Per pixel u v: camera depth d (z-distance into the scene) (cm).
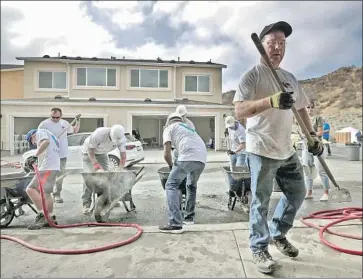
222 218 369
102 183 334
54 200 447
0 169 508
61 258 226
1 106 1145
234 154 470
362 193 500
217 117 1295
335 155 1123
